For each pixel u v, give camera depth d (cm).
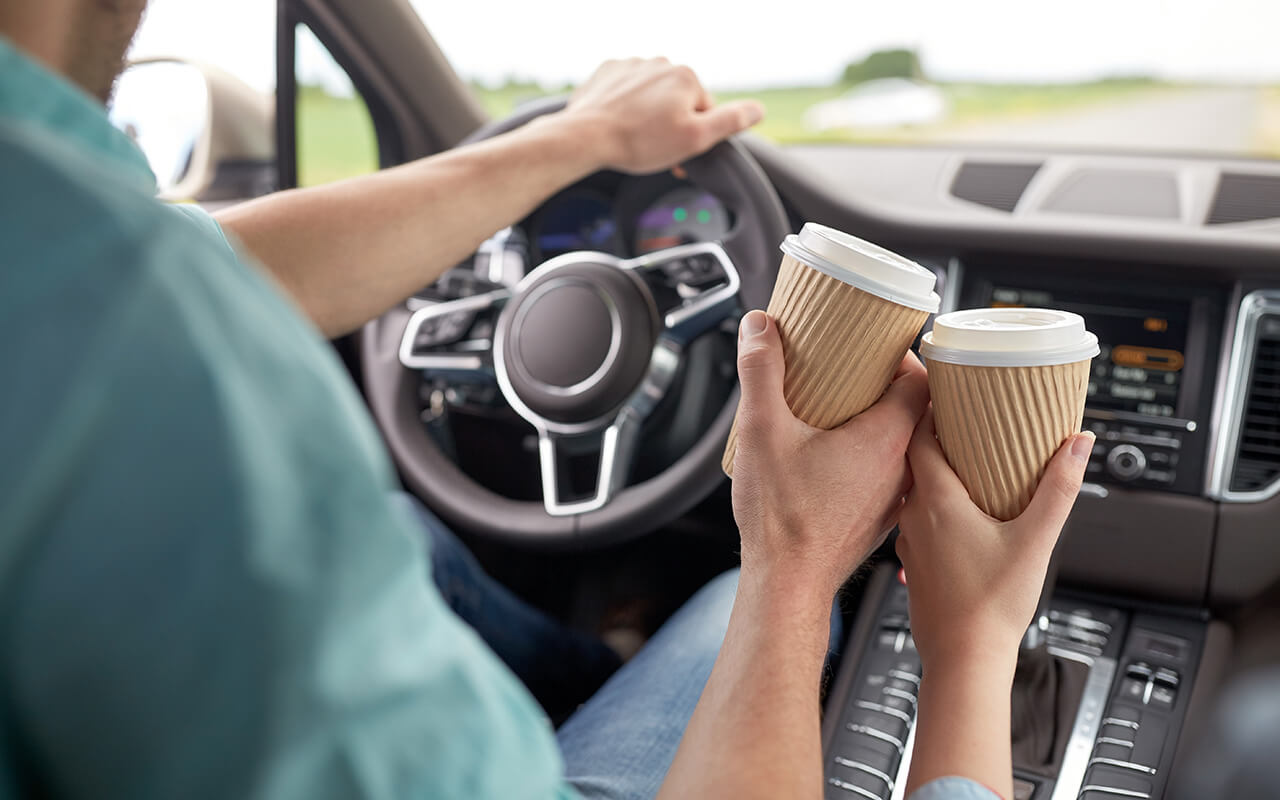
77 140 28
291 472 26
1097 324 120
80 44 29
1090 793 100
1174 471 117
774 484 52
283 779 25
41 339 23
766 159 120
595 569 144
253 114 175
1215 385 115
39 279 24
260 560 25
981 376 50
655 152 104
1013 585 51
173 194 169
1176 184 130
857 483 52
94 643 24
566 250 132
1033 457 52
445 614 32
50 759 26
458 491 122
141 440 24
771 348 54
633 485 127
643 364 112
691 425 120
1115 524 120
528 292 116
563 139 99
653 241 128
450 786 29
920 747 50
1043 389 50
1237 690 100
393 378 128
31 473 23
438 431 134
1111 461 119
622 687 96
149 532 24
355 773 27
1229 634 117
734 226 119
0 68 26
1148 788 100
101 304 24
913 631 54
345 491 27
